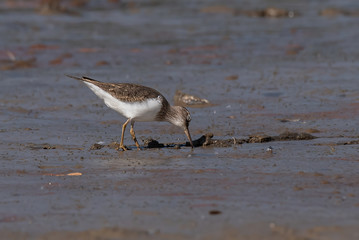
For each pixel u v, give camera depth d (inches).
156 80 812.6
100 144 508.4
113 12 1625.2
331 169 409.1
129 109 486.3
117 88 486.3
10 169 421.4
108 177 397.1
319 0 1830.7
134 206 331.0
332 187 363.6
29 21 1389.0
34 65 930.1
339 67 882.1
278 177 389.4
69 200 345.1
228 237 281.3
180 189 363.9
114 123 593.9
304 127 563.8
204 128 569.3
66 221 308.5
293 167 416.5
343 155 452.8
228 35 1224.8
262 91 733.9
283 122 587.2
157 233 287.7
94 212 322.0
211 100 688.4
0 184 381.4
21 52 1030.4
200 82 796.0
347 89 730.2
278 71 864.3
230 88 754.2
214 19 1461.6
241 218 307.3
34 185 378.6
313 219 304.2
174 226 297.0
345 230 287.7
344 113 617.3
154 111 490.6
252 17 1498.5
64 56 1005.8
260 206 327.3
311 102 669.9
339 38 1168.8
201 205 330.6
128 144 514.6
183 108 500.1
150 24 1386.6
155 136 544.7
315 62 934.4
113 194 356.2
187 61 964.6
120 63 952.9
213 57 999.0
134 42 1149.1
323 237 278.8
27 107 660.1
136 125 585.0
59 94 729.0
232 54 1026.1
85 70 894.4
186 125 499.8
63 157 460.4
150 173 406.3
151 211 321.4
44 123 589.3
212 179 386.6
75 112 639.8
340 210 318.3
